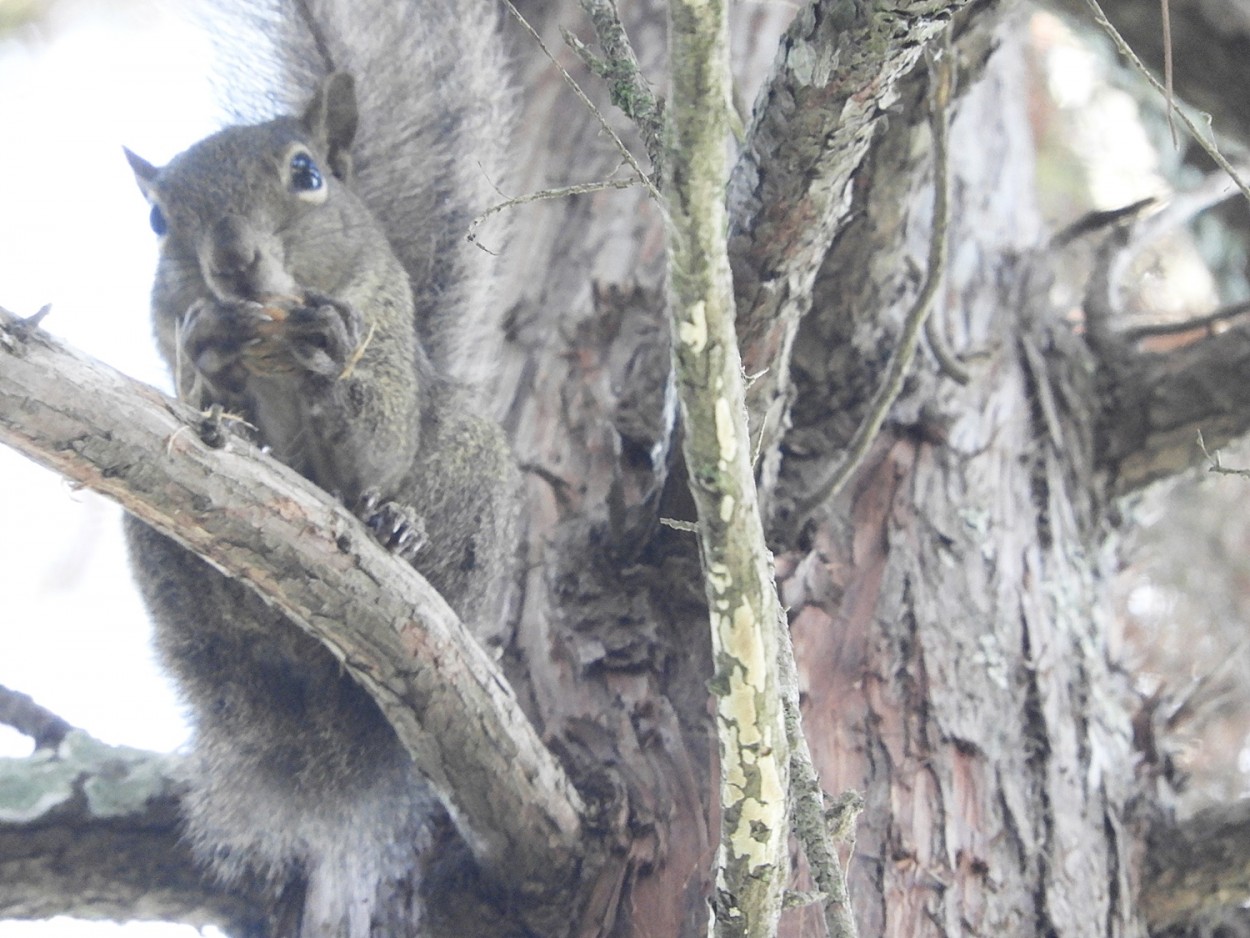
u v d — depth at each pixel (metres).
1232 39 10.02
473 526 8.91
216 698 8.62
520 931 7.57
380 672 6.62
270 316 7.62
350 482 8.44
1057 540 9.37
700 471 4.74
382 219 10.45
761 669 5.02
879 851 7.79
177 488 5.84
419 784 8.31
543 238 10.75
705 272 4.44
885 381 8.12
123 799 8.26
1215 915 8.51
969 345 10.04
